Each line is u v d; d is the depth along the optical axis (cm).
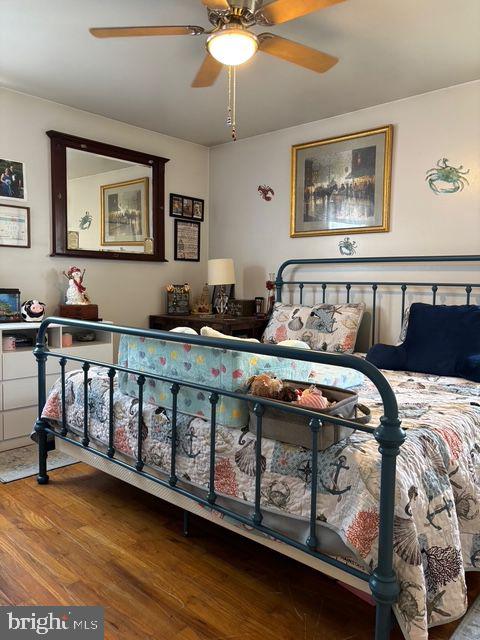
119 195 369
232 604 154
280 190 390
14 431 290
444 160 302
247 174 412
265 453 152
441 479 144
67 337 323
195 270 437
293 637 139
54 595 155
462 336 263
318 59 204
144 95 313
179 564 175
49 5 209
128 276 384
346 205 349
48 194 330
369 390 226
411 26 223
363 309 330
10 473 253
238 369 161
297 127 375
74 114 339
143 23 225
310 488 141
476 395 217
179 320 382
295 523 146
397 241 326
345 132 347
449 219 303
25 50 251
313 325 331
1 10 213
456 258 291
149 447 189
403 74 278
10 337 296
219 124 373
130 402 199
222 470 164
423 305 289
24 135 315
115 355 374
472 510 158
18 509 214
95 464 219
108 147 357
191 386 166
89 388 218
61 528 198
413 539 123
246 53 187
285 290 391
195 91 306
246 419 164
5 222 310
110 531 197
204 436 171
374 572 122
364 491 128
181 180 418
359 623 146
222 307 418
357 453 134
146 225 391
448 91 298
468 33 229
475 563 156
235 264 427
